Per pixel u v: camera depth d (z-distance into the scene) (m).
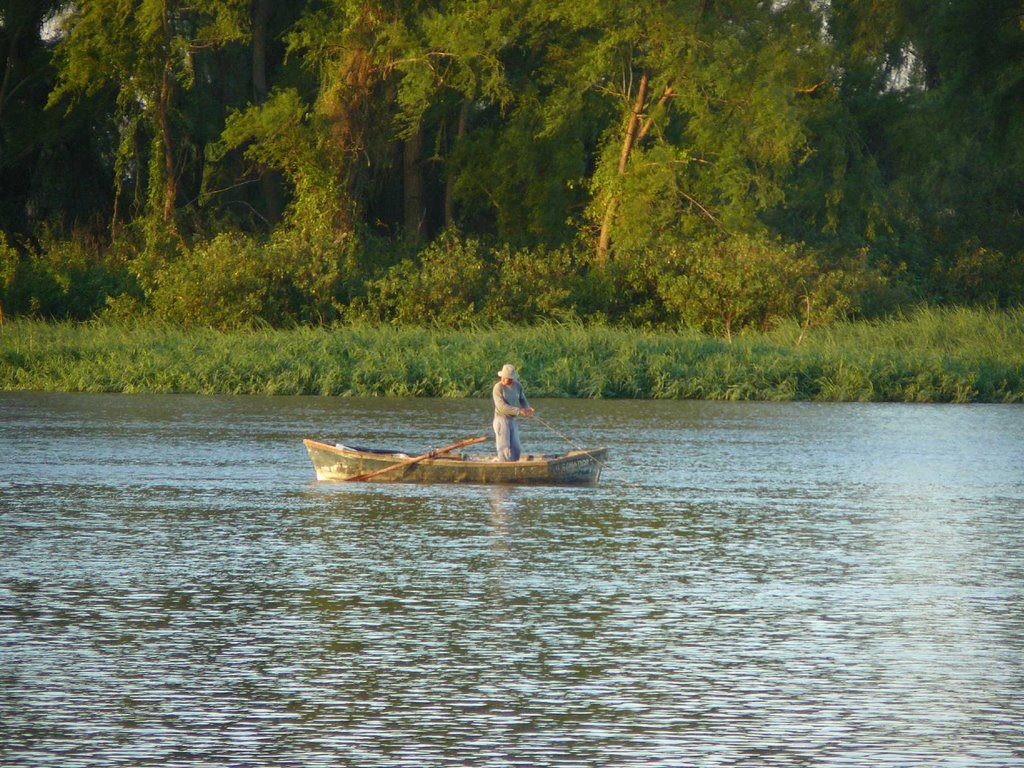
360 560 53.72
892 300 192.25
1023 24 198.50
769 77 198.25
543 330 160.38
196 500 69.62
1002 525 63.78
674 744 31.94
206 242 187.38
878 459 90.75
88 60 198.38
